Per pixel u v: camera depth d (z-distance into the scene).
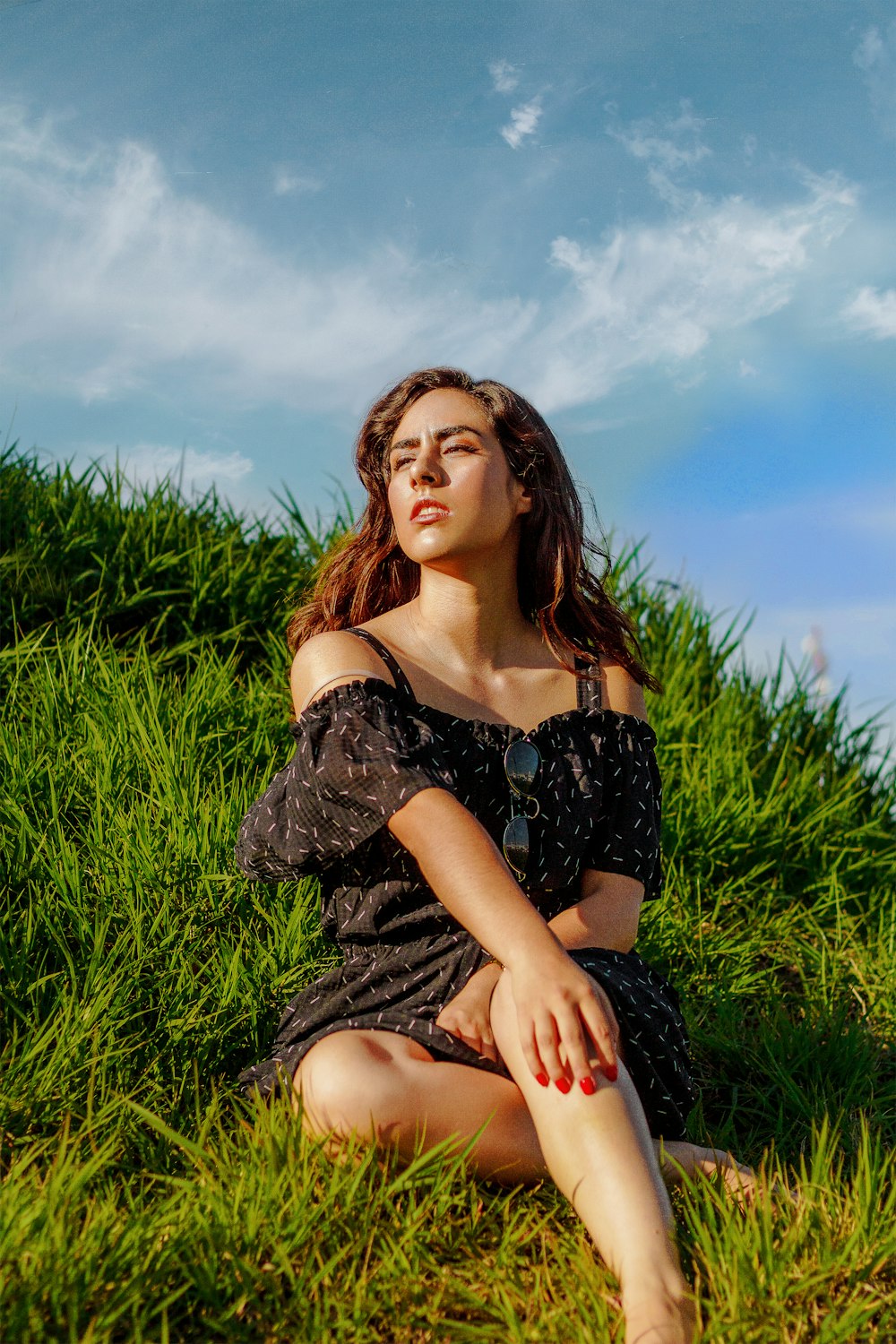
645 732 2.22
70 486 4.95
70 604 4.26
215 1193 1.67
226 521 5.09
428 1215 1.72
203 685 3.80
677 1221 1.79
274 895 2.74
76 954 2.50
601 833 2.15
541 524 2.24
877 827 4.20
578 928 2.00
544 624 2.27
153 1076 2.16
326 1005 1.97
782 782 4.32
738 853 3.87
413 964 1.92
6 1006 2.27
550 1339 1.49
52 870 2.63
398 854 1.95
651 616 5.12
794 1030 2.80
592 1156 1.57
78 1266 1.47
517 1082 1.70
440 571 2.14
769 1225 1.64
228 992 2.35
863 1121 2.06
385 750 1.85
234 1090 2.14
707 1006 2.98
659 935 3.15
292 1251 1.61
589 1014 1.63
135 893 2.62
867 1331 1.56
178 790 3.03
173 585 4.55
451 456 2.10
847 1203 1.79
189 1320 1.51
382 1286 1.57
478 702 2.14
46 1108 1.99
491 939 1.69
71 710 3.48
